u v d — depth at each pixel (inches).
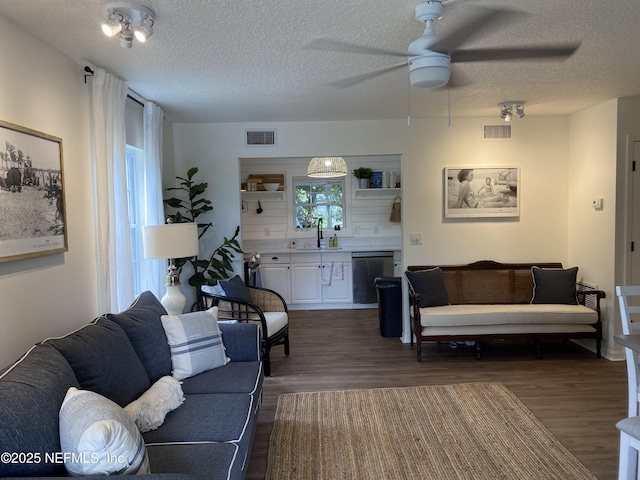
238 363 108.9
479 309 165.6
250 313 159.5
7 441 47.5
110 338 80.6
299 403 127.8
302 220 271.7
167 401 81.0
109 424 51.8
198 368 100.7
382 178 260.8
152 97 142.7
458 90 141.8
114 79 118.2
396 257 254.4
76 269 105.4
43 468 49.4
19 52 85.9
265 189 261.4
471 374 149.2
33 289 88.6
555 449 100.0
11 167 80.9
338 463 96.3
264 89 135.4
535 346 171.0
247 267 221.9
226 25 88.5
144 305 103.6
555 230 189.2
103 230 112.6
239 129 185.5
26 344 86.4
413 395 131.9
